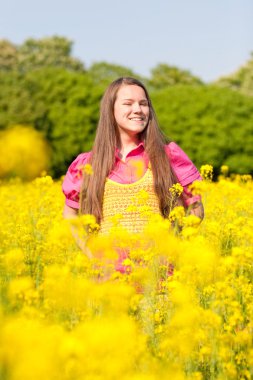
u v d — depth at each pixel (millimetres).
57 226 3414
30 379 1743
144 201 3473
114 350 1918
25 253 3695
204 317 2516
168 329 2586
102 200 3594
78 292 2553
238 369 2621
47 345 1808
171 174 3578
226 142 29812
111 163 3602
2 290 2771
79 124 31312
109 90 3691
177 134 31172
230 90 32562
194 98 31578
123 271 3373
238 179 7910
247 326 2854
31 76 33438
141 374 1984
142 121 3625
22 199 7992
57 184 9766
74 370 1884
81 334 1920
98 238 3240
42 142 31062
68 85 32531
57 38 55562
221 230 3871
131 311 2834
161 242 3043
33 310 2486
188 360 2459
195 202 3662
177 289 2844
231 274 3027
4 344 1836
